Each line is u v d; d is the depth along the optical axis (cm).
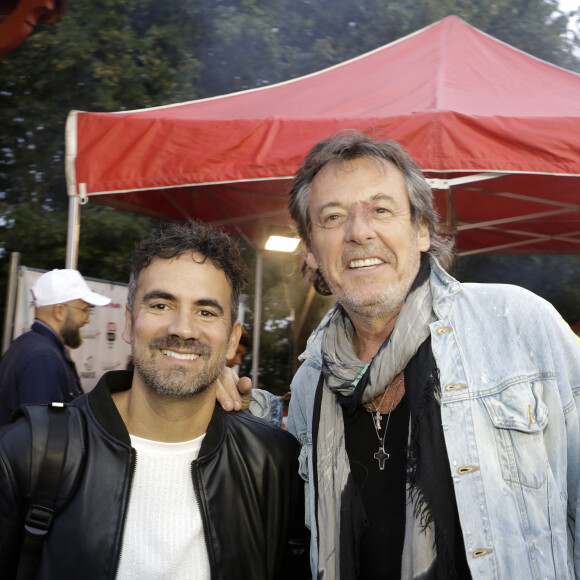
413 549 152
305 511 180
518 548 149
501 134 321
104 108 889
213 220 615
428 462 155
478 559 149
